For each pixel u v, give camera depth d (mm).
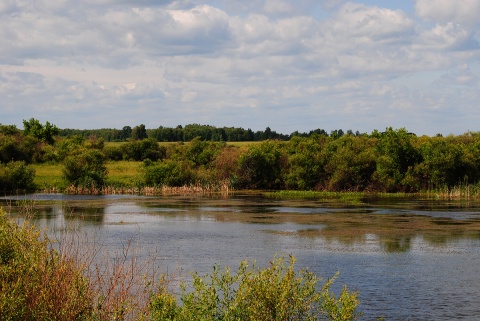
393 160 84500
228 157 98125
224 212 54844
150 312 10250
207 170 100188
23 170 84062
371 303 21703
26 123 147625
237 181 93562
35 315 9570
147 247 33344
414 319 19750
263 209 57938
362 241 36438
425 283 24969
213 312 10070
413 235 38906
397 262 29609
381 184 84625
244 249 33094
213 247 33781
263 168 94562
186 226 43812
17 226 11500
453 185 81750
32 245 11039
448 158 80188
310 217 50062
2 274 10109
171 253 31328
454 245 34938
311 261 29594
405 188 83312
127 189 86562
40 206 58844
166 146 140375
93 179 86625
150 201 68500
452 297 22688
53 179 93625
